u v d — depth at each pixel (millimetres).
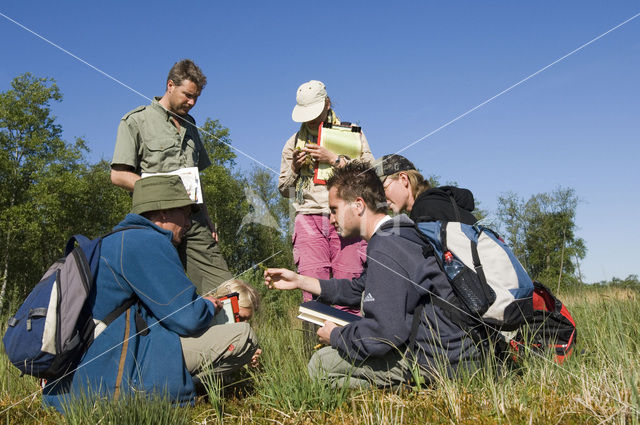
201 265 3654
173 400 2512
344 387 2566
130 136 3629
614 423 1928
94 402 2289
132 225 2768
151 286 2578
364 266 3699
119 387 2420
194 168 3391
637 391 2145
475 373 2453
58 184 23656
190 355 2703
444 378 2451
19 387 3244
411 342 2551
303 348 3523
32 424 2482
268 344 3635
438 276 2570
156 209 2895
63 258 2561
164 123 3705
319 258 3863
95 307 2520
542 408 2195
